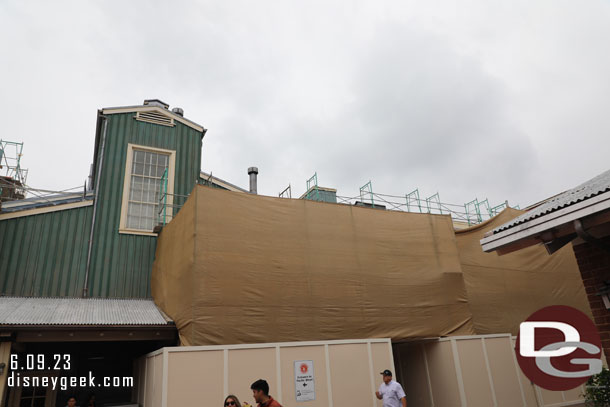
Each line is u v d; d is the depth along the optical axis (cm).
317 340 989
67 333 934
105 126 1473
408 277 1177
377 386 986
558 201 591
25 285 1180
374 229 1192
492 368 1150
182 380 805
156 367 867
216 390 827
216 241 970
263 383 535
